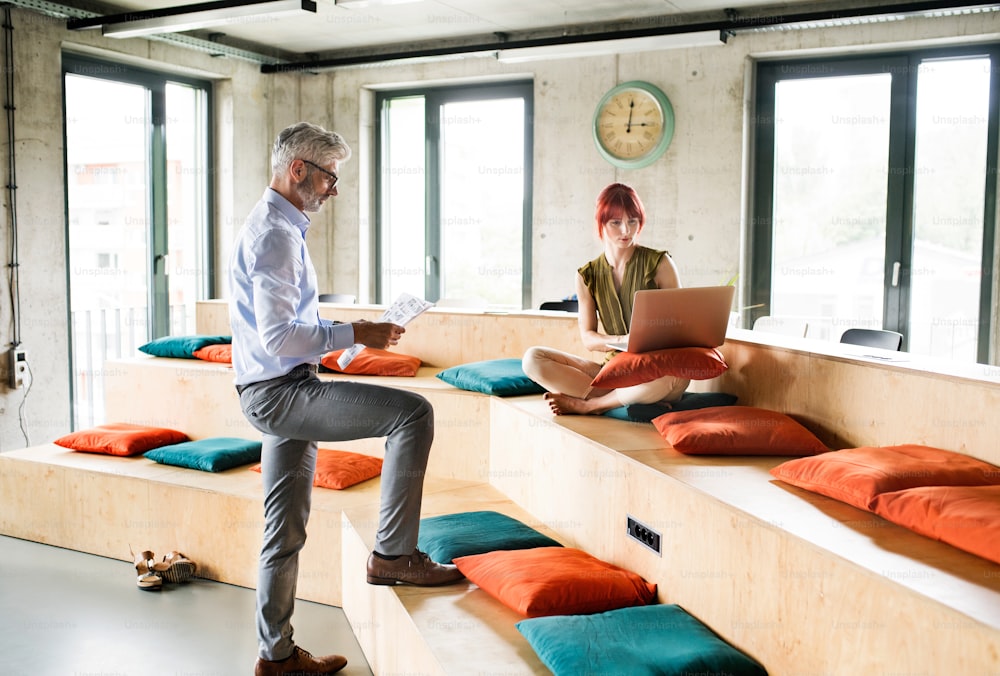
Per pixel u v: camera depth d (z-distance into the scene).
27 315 5.35
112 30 5.34
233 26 6.46
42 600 3.39
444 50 6.42
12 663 2.83
